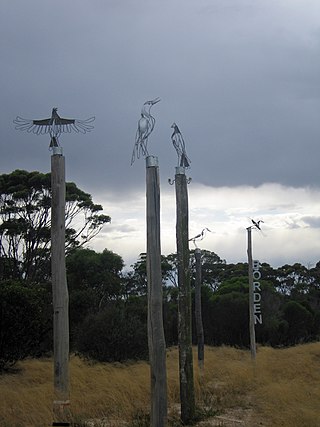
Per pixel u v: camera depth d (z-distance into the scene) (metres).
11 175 39.94
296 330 40.94
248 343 38.50
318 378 18.88
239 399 14.58
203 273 60.19
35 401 12.14
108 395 13.34
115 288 39.84
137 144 10.06
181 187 12.96
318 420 11.48
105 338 24.44
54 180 10.92
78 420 11.08
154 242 9.74
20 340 20.64
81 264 39.84
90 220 43.41
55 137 11.03
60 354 10.66
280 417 11.88
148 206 9.83
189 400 12.25
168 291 42.34
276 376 19.11
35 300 21.44
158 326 9.62
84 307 31.59
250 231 27.77
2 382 16.58
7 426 10.78
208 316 38.81
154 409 9.47
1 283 21.67
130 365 22.28
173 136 12.91
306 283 62.28
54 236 10.84
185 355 12.48
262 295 41.75
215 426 11.36
